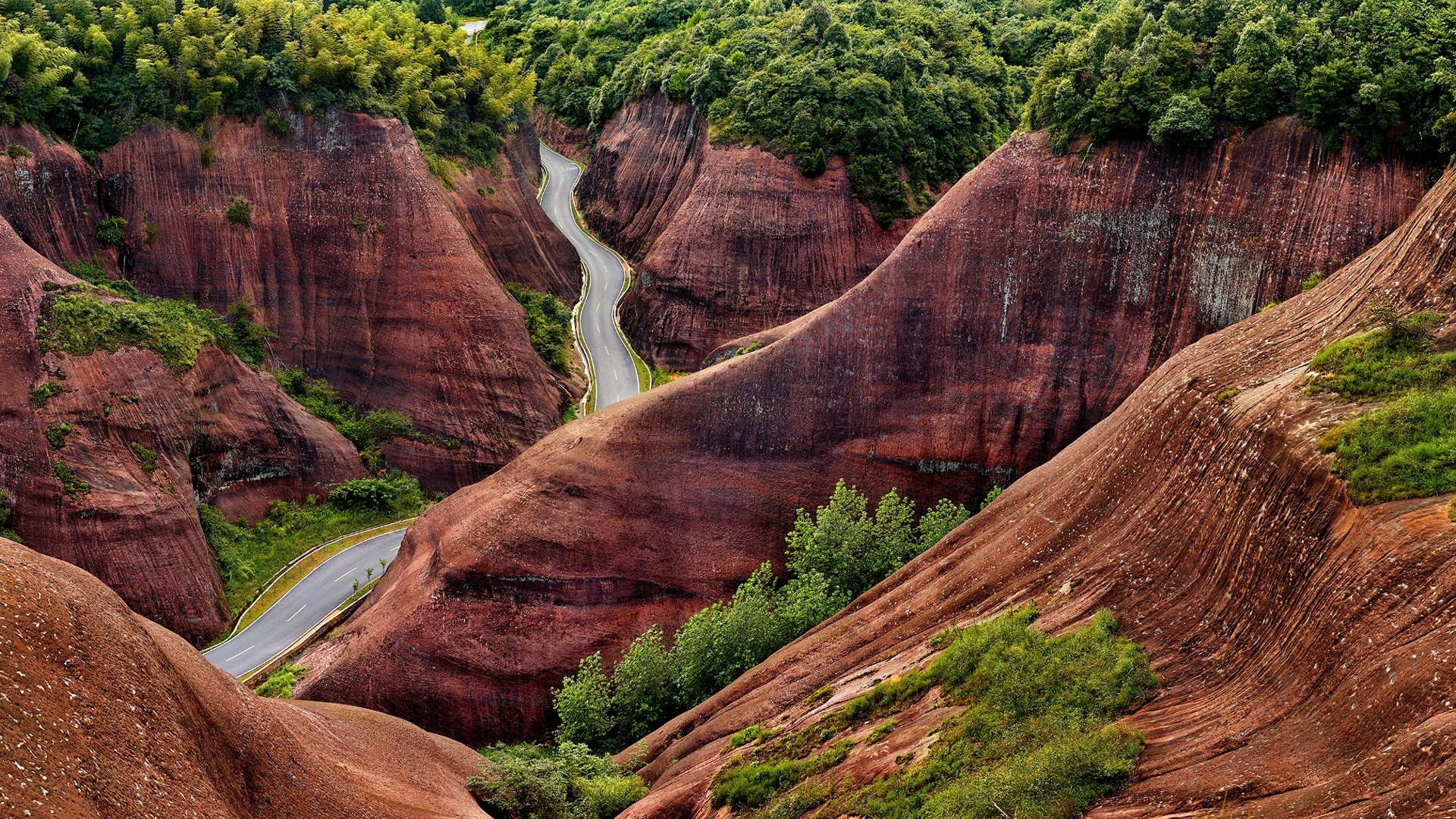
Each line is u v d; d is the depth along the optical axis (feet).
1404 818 51.49
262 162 204.74
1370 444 70.33
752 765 92.58
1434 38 130.21
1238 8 144.87
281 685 138.31
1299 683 65.16
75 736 53.88
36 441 156.46
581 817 98.32
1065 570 92.17
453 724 136.56
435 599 140.46
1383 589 62.80
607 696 128.67
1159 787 65.21
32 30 199.31
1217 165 136.77
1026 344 145.07
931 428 147.54
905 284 149.89
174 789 58.39
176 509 163.43
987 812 69.31
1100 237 142.10
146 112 200.44
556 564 141.28
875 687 93.56
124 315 170.30
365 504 189.47
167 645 73.26
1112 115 142.10
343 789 77.66
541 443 153.69
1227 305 134.62
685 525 145.07
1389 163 128.47
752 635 122.93
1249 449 80.07
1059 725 74.59
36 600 59.11
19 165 186.70
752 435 148.46
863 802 79.00
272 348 201.57
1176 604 79.71
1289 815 57.21
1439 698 55.31
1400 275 87.45
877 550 132.26
